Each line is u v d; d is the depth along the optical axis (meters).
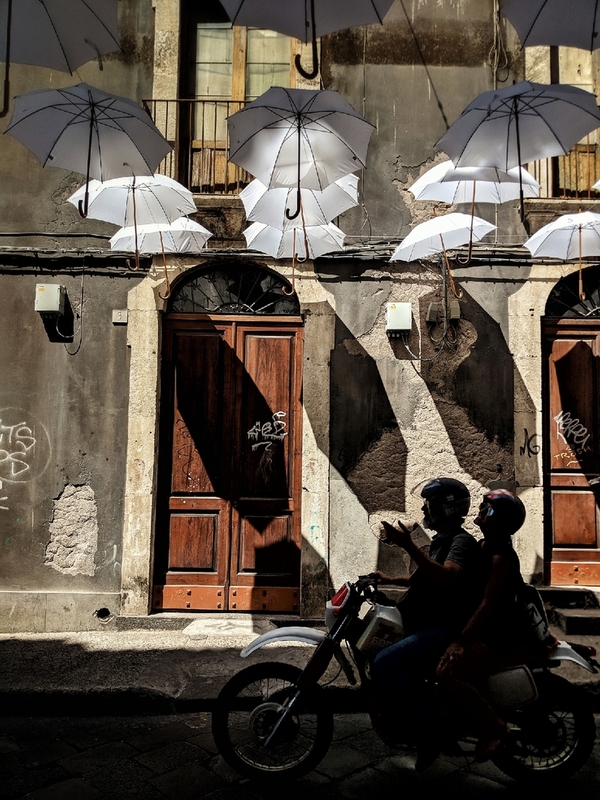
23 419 5.82
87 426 5.82
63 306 5.82
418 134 6.09
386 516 5.77
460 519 3.15
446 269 5.82
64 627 5.62
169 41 6.08
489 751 2.84
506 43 6.15
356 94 6.14
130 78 6.09
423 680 3.02
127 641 5.27
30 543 5.73
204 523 5.86
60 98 3.77
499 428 5.82
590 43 3.36
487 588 2.92
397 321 5.77
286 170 4.25
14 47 3.37
